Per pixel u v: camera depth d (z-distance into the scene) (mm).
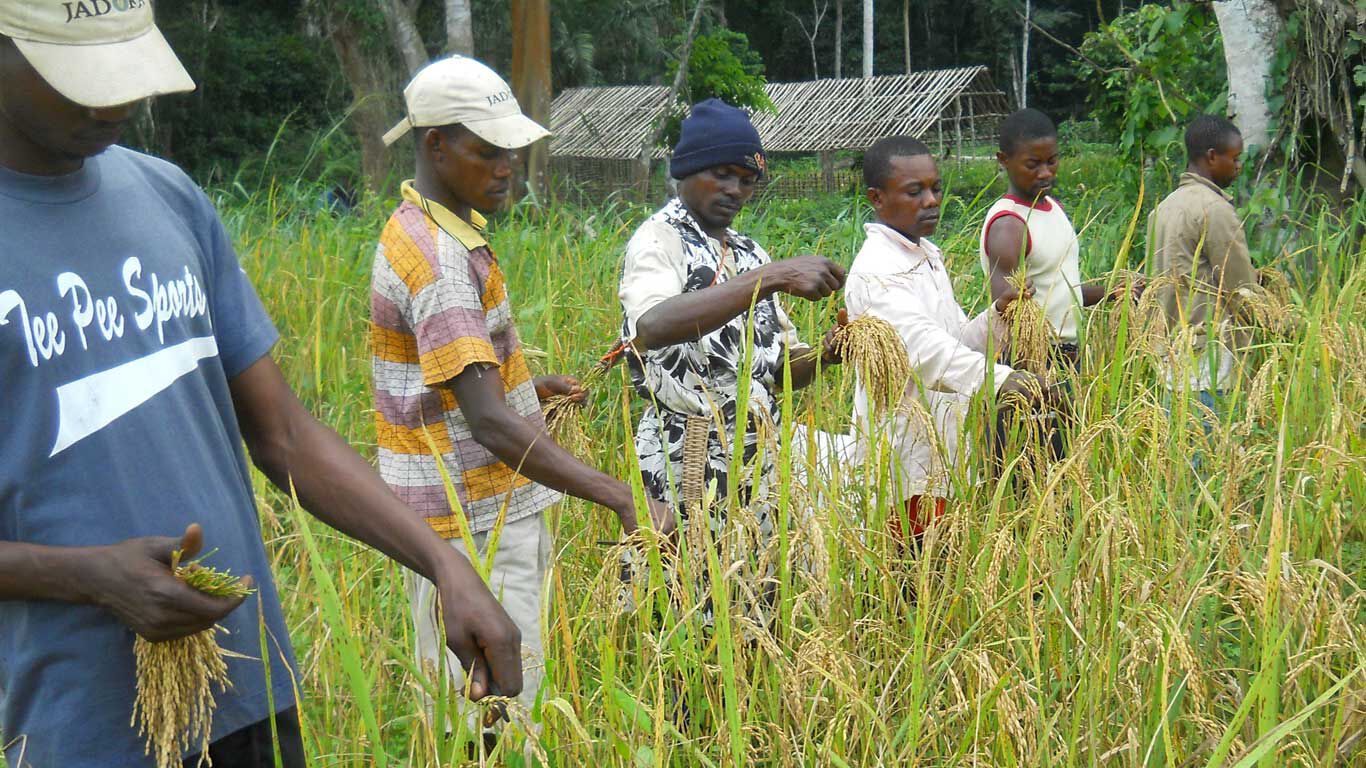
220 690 2045
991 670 2508
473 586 2088
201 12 25953
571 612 3420
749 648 2824
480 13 20688
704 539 2672
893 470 3381
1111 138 9484
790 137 30859
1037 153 4547
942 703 2857
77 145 1834
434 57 20750
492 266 3244
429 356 3104
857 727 2654
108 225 1946
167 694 1843
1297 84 6895
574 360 5172
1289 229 6480
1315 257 6348
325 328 6227
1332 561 3084
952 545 2945
